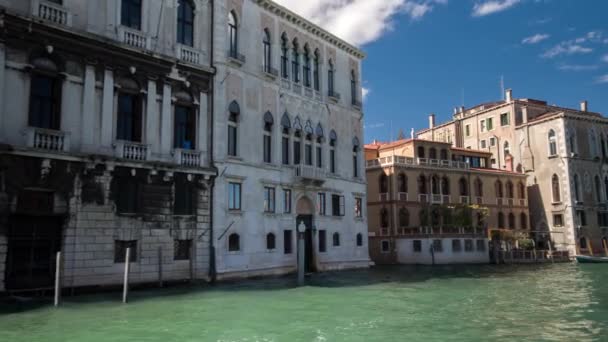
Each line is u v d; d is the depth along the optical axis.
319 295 20.03
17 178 17.02
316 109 32.16
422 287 23.77
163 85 22.03
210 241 23.39
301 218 30.09
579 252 51.22
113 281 19.44
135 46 20.66
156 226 21.09
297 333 12.73
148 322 13.88
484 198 50.75
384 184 45.53
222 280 23.66
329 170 32.97
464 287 23.95
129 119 20.98
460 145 62.91
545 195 54.00
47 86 18.42
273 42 28.95
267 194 27.34
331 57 34.38
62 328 12.91
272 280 25.50
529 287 24.22
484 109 60.69
